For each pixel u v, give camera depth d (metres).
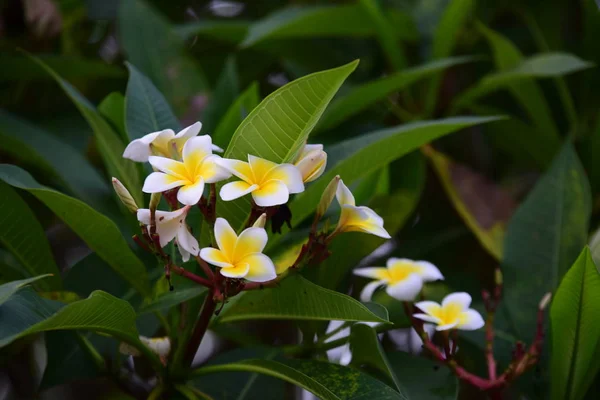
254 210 1.55
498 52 2.10
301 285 1.59
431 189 2.28
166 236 1.52
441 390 1.71
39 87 2.25
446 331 1.68
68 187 1.88
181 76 2.12
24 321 1.52
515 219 1.86
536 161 2.25
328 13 2.07
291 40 2.30
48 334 1.77
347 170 1.68
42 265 1.71
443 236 2.13
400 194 1.89
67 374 1.75
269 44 2.29
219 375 1.78
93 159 2.22
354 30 2.13
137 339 1.63
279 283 1.57
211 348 2.27
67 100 2.24
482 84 2.07
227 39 2.28
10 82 2.22
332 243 1.73
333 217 1.71
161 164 1.52
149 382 1.91
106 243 1.66
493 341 1.83
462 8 2.07
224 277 1.55
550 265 1.82
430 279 1.71
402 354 1.77
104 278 1.82
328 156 1.74
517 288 1.82
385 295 1.80
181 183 1.50
